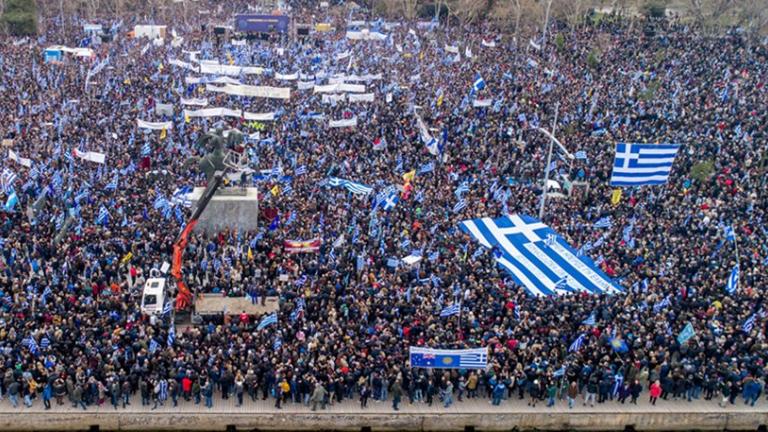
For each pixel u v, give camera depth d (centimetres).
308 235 4559
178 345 3475
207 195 4288
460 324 3678
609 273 4412
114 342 3394
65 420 3303
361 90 7206
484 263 4375
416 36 10875
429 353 3391
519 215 5081
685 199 5388
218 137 4453
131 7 13762
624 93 7788
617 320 3819
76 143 5841
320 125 6662
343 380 3434
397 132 6500
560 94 7706
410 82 8288
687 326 3594
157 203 4691
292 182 5366
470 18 12694
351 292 3947
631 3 13550
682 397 3681
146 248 4338
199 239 4575
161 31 10919
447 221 4866
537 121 6694
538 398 3550
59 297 3647
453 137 6444
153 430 3366
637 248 4644
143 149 5562
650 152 4628
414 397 3516
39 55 9106
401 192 5150
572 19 11456
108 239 4325
